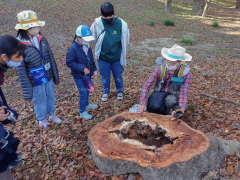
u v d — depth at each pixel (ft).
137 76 19.13
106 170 7.29
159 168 6.34
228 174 7.29
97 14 48.73
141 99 9.48
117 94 14.38
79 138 10.31
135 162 6.56
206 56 25.09
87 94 11.51
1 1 42.68
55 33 33.35
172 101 9.54
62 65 22.31
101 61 12.63
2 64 5.55
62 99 14.88
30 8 43.47
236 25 47.52
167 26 46.06
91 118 12.09
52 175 8.10
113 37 11.66
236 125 10.28
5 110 6.01
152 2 74.49
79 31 9.41
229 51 27.02
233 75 17.53
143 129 8.43
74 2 55.31
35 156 9.14
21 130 11.19
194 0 66.28
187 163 6.57
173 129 7.97
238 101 12.84
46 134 10.67
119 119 8.67
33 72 9.11
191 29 44.06
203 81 16.74
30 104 14.37
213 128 10.30
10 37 5.35
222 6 76.23
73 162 8.57
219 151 7.66
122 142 7.44
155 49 28.99
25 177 8.06
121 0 70.13
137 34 37.93
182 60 8.57
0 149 5.81
